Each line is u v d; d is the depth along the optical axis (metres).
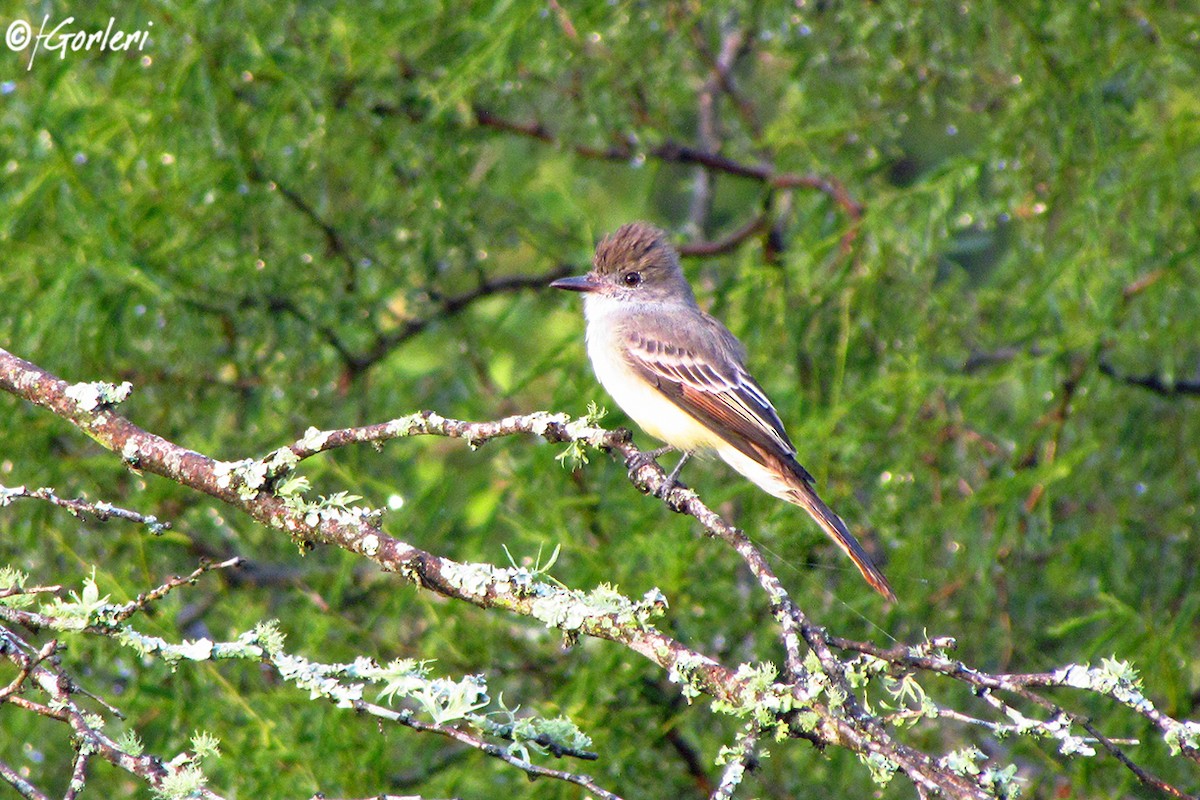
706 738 10.85
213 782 10.09
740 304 12.37
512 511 11.54
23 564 11.09
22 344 11.30
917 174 15.29
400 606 10.79
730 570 11.48
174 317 12.03
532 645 11.42
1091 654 10.58
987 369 12.70
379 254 12.95
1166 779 10.37
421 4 12.41
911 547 11.20
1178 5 12.67
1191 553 12.21
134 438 6.48
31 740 10.24
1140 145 11.77
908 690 5.27
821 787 11.15
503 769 10.36
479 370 13.44
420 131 12.59
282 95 11.87
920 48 12.52
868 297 11.78
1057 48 12.20
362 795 9.63
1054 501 11.73
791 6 12.84
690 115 15.72
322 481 12.11
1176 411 12.73
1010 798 4.86
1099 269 11.43
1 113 11.54
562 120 13.11
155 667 9.87
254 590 11.94
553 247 13.63
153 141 11.54
